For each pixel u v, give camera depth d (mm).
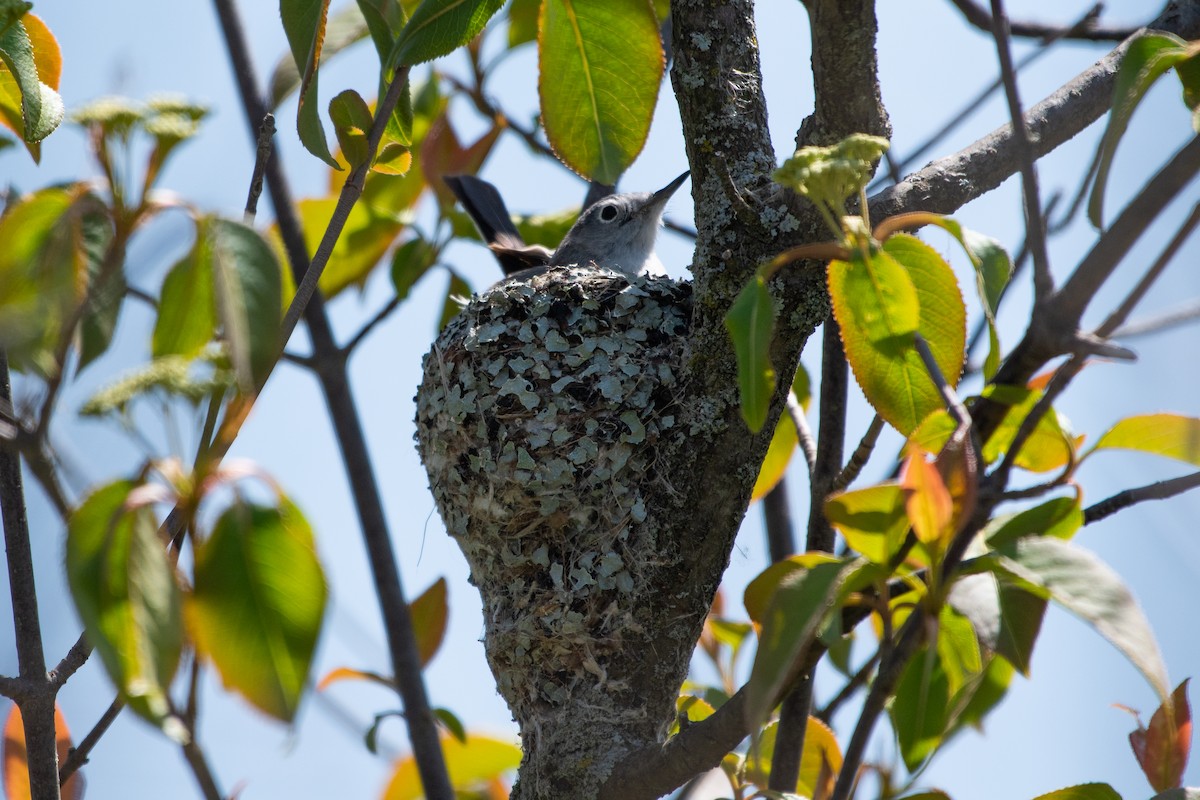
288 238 7820
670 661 6836
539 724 6891
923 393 4656
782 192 6152
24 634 5496
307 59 4922
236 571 3621
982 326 6539
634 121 6098
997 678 5324
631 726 6711
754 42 6406
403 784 7199
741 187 6223
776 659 3836
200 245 3779
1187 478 4316
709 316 6426
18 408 4098
